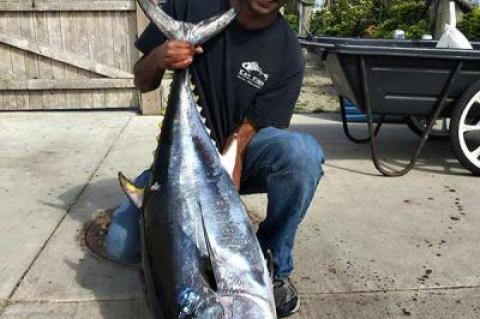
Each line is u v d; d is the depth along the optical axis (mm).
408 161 5238
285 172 2662
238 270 2025
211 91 2783
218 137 2838
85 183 4508
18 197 4215
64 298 2922
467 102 4598
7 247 3445
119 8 6703
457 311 2836
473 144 5391
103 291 2984
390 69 4527
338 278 3125
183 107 2391
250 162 2799
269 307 1964
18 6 6641
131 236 2719
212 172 2299
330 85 9234
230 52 2740
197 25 2445
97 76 6949
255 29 2730
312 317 2777
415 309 2852
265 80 2785
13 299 2910
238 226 2180
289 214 2707
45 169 4836
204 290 1947
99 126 6293
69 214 3920
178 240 2111
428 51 4398
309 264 3271
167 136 2379
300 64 2869
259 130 2846
